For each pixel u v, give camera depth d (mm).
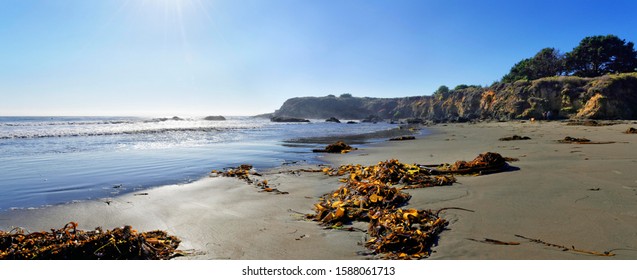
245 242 4922
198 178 10164
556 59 70000
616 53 62719
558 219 5332
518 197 6742
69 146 20109
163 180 9875
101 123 59406
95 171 11453
